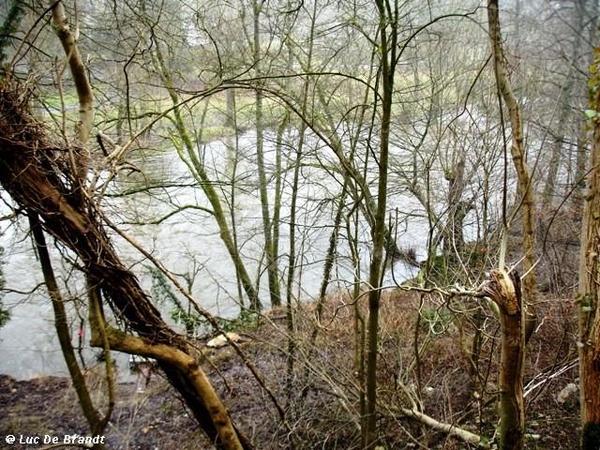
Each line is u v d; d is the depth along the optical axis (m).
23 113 2.86
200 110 10.71
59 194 2.96
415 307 6.01
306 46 7.63
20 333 8.16
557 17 7.09
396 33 3.62
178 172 10.55
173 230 11.65
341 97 7.58
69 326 3.91
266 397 5.95
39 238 3.04
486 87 7.62
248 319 7.99
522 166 3.63
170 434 6.04
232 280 10.45
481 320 5.36
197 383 3.68
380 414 4.95
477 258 5.07
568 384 6.00
